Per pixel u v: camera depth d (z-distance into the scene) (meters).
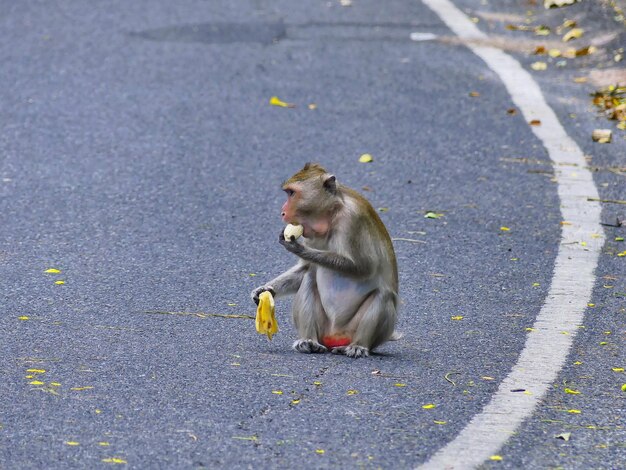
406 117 20.48
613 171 18.05
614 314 12.87
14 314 12.57
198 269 14.37
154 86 22.03
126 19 26.41
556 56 23.61
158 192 17.14
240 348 11.79
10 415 9.64
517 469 8.83
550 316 12.83
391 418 9.77
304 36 25.09
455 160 18.58
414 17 26.58
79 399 10.04
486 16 26.55
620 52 23.25
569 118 20.34
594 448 9.24
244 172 18.03
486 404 10.16
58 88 21.91
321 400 10.16
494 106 21.00
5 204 16.53
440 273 14.34
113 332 12.07
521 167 18.25
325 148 19.09
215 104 21.08
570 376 10.96
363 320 11.87
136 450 9.01
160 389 10.34
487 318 12.82
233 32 25.33
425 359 11.52
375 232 11.94
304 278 12.16
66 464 8.73
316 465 8.79
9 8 27.42
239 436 9.30
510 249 15.13
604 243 15.30
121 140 19.36
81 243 15.16
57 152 18.75
